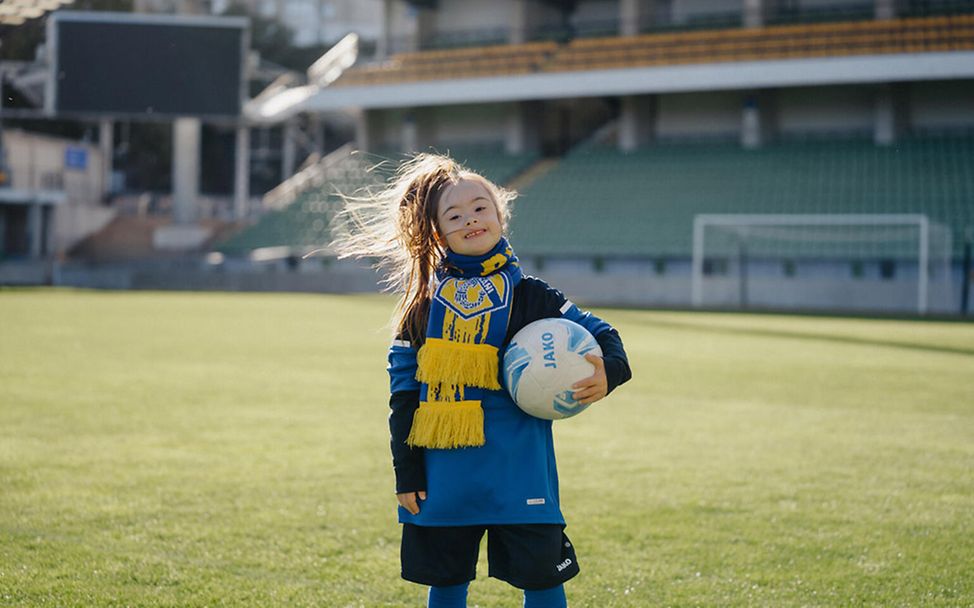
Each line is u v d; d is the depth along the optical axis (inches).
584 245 1112.2
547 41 1347.2
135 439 259.0
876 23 1128.2
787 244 1027.3
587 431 281.9
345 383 378.6
